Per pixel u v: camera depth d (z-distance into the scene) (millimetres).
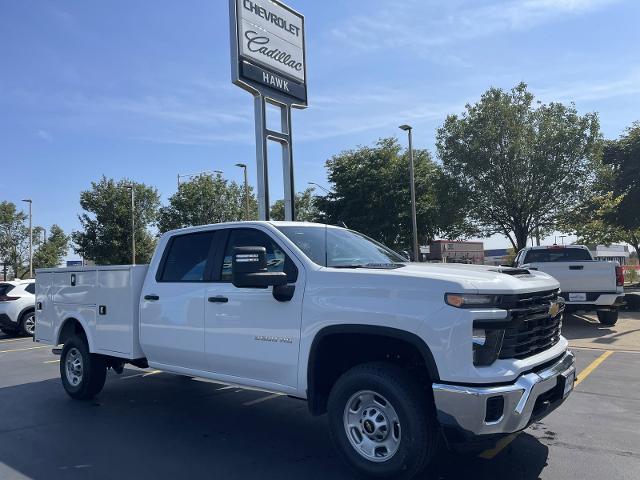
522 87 29516
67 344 7242
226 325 5160
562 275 12234
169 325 5746
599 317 12953
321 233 5453
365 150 37188
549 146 28359
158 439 5480
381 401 4180
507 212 30062
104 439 5500
